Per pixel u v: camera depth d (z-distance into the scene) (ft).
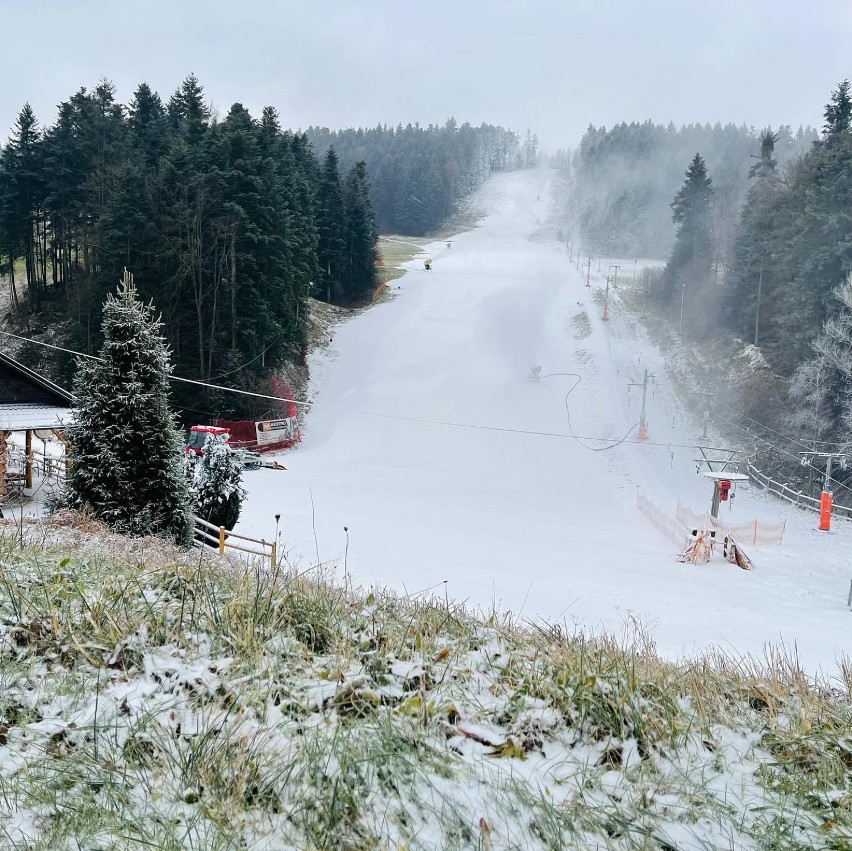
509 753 11.60
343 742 11.10
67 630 13.97
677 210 228.02
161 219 156.46
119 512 41.09
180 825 9.22
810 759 12.49
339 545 66.64
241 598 16.96
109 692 12.09
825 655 39.17
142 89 212.64
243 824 9.30
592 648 18.07
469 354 190.49
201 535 51.93
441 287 268.41
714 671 17.87
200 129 183.62
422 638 16.02
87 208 180.14
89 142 192.44
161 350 43.60
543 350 194.39
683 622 49.16
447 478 118.42
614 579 63.93
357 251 256.52
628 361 186.19
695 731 13.11
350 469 121.39
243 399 147.13
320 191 248.52
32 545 24.86
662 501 110.42
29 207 199.00
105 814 9.24
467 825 9.75
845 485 122.93
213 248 155.84
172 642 14.24
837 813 10.82
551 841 9.64
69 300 178.60
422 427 148.77
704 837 10.10
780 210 165.17
